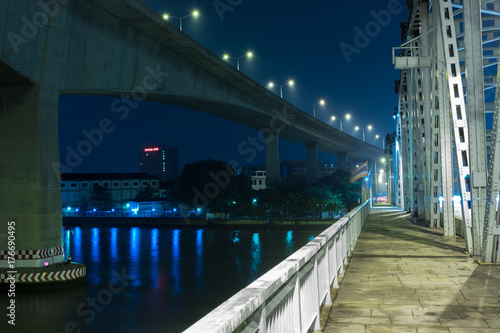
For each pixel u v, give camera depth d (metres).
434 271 12.19
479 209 14.70
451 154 21.55
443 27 16.34
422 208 35.09
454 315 7.83
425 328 7.12
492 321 7.44
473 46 14.26
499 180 12.92
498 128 12.83
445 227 21.77
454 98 16.14
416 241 19.78
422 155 30.55
